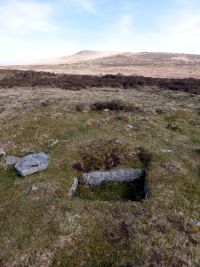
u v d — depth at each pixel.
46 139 23.56
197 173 18.27
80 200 15.52
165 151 20.48
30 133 24.56
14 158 20.61
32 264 11.62
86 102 32.75
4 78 56.25
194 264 11.24
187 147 21.78
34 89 45.31
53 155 20.23
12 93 41.22
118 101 33.16
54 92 41.16
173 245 12.02
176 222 13.56
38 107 31.06
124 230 12.81
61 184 16.73
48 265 11.58
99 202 15.09
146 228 12.93
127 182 18.41
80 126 25.86
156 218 13.64
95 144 21.00
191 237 12.65
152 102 35.78
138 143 21.52
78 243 12.43
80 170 18.72
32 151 21.95
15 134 24.41
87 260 11.70
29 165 18.58
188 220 13.85
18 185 17.20
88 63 165.00
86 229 13.04
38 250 12.15
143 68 117.25
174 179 17.20
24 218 14.16
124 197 17.20
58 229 13.16
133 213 14.16
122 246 12.02
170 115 30.20
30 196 15.76
